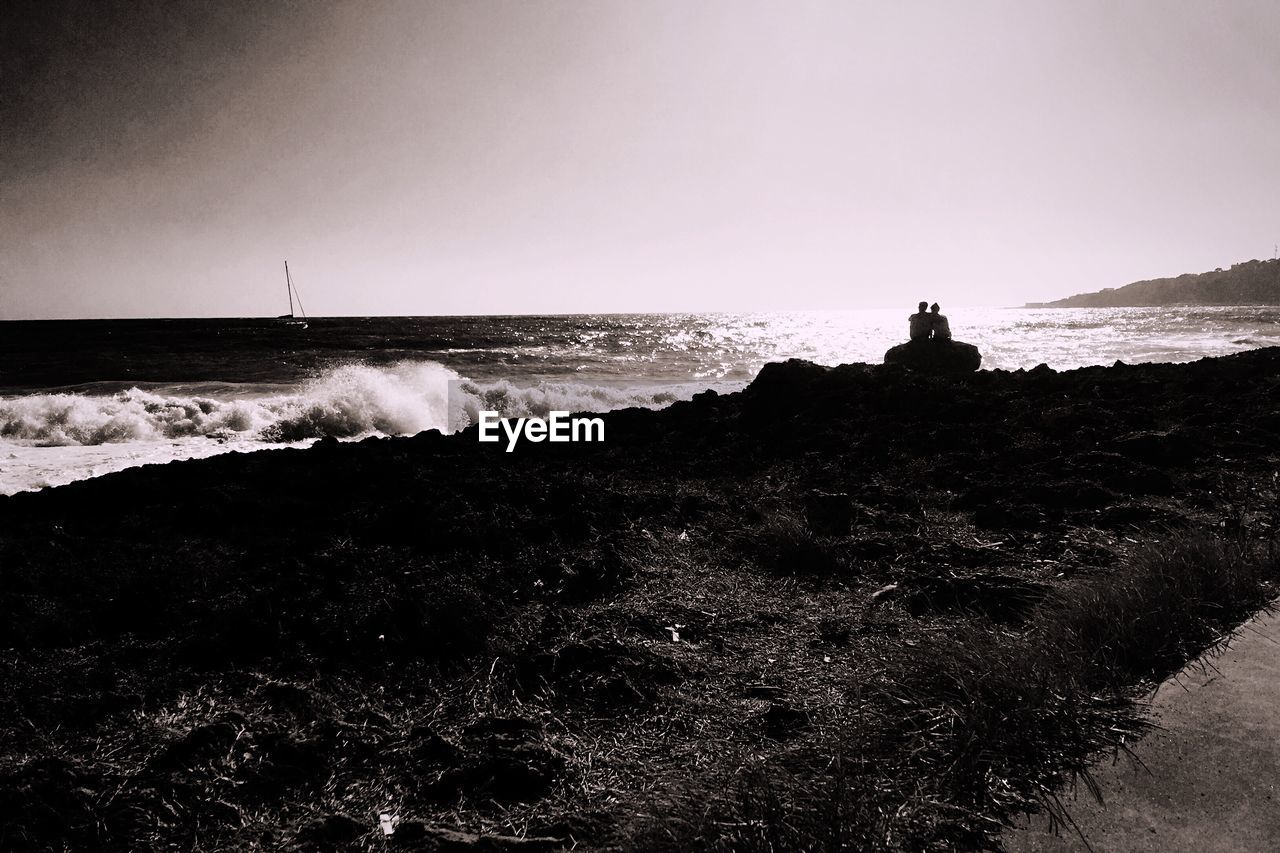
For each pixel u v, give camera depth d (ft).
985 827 5.66
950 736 6.77
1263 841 5.22
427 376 66.49
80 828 5.98
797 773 6.52
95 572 10.87
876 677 8.15
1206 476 14.44
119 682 8.07
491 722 7.56
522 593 10.80
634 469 17.67
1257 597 9.10
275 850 5.88
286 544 12.08
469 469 17.30
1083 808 5.76
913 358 31.53
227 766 6.81
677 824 5.76
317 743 7.20
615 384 75.25
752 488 15.83
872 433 19.19
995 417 20.27
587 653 8.87
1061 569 10.89
